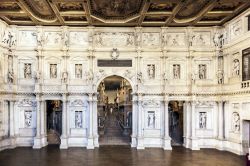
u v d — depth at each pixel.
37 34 34.34
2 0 25.41
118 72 34.75
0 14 29.81
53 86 33.84
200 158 27.94
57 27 34.47
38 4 27.30
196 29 34.69
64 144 33.31
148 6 27.19
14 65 34.16
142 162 25.94
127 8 29.27
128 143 36.38
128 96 49.97
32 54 34.38
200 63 34.75
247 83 28.20
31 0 25.88
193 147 33.06
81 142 34.62
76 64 34.78
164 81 34.31
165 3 26.83
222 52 33.94
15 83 34.09
